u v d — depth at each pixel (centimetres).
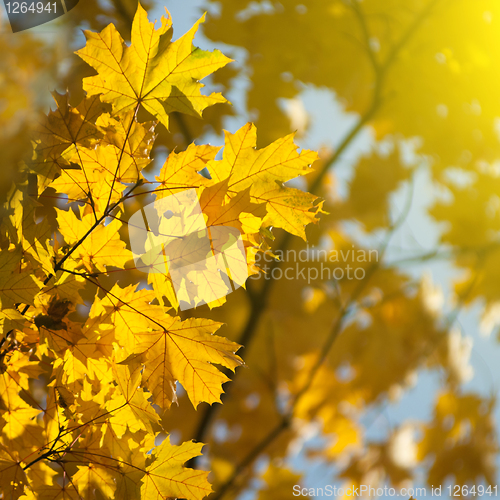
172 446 116
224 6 219
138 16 111
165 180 112
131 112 112
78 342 114
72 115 111
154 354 114
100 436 115
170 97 112
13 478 114
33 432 117
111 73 112
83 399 114
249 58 231
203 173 173
